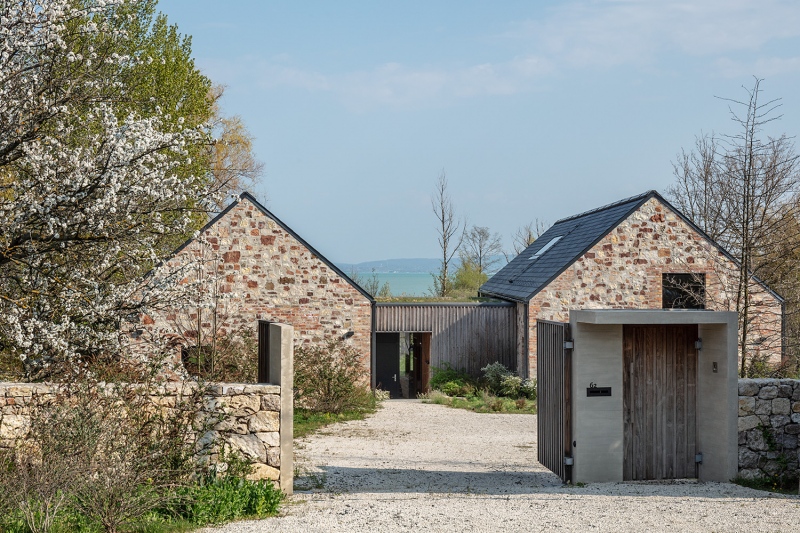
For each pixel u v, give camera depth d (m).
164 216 12.09
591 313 10.31
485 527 7.52
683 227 24.64
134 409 8.70
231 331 21.75
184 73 26.83
